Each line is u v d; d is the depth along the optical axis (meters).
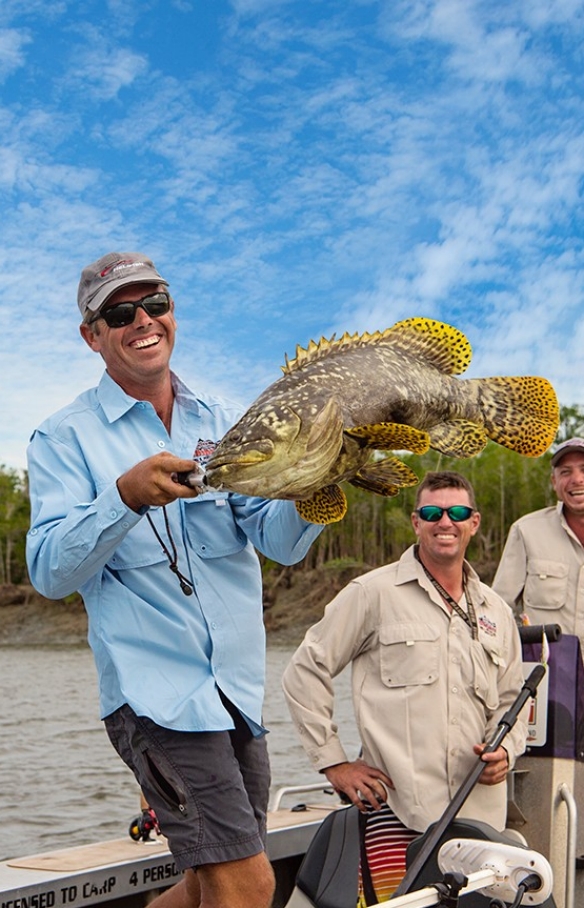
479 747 4.12
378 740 4.36
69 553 2.91
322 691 4.49
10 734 15.70
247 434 2.74
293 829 4.86
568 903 4.20
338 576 55.94
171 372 3.46
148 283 3.24
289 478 2.76
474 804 4.25
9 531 71.38
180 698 3.08
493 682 4.47
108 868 4.05
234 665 3.26
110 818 9.44
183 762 3.04
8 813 9.64
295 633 52.81
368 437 2.80
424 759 4.28
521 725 4.52
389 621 4.46
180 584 3.18
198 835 3.00
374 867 4.24
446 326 3.45
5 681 29.14
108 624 3.14
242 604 3.31
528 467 55.28
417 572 4.52
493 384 3.63
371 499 58.75
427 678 4.36
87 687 26.75
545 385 3.69
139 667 3.12
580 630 5.74
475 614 4.52
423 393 3.24
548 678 4.71
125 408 3.29
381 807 4.33
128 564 3.16
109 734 3.25
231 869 3.02
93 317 3.26
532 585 5.92
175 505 3.23
